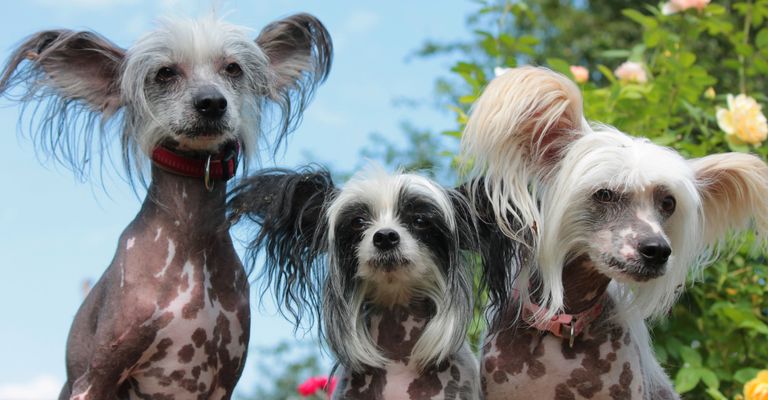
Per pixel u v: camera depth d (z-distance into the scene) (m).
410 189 1.83
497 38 2.22
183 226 1.81
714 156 1.88
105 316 1.79
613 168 1.81
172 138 1.81
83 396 1.78
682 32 2.22
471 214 1.86
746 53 2.21
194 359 1.80
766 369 2.05
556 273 1.83
